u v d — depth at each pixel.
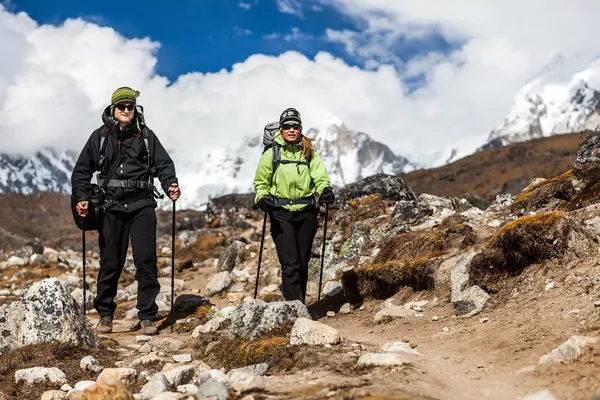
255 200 7.98
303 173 7.88
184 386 4.65
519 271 6.58
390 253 9.94
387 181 16.28
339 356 5.18
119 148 8.25
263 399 4.19
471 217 10.45
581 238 6.23
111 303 8.69
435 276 7.57
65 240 41.38
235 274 13.55
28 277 16.41
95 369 6.01
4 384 5.52
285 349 5.52
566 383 4.03
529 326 5.47
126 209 8.32
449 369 4.73
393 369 4.61
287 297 7.84
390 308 7.31
